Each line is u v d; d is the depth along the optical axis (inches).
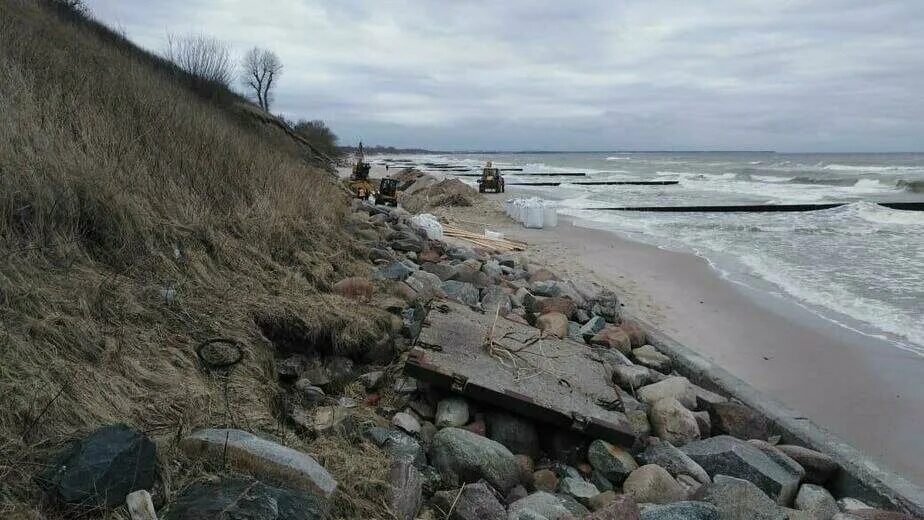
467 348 198.4
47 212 170.9
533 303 298.4
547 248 552.1
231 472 109.0
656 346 287.0
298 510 98.2
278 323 189.0
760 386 253.9
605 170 2546.8
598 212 884.6
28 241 159.3
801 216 816.9
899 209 874.1
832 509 158.2
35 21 506.0
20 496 88.7
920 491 165.2
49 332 128.7
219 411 132.9
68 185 181.5
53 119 217.2
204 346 157.0
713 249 553.6
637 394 210.1
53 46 375.2
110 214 189.0
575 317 295.1
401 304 238.7
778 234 647.1
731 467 166.1
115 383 124.4
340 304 211.5
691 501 134.3
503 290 300.0
